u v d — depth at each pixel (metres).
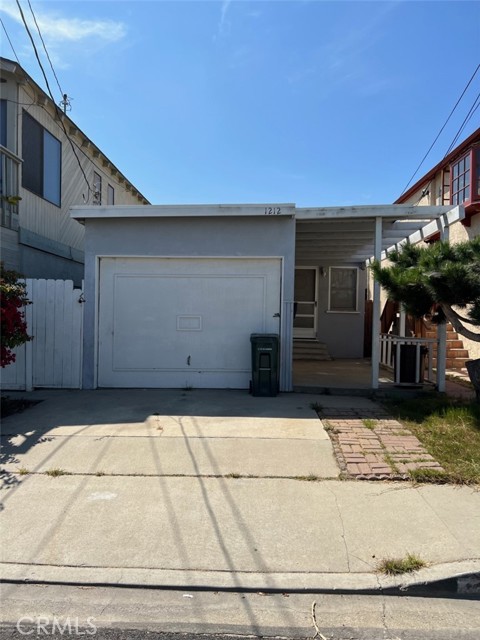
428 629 2.67
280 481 4.39
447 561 3.14
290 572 3.08
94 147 13.69
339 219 8.15
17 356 8.19
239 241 8.14
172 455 4.98
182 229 8.21
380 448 5.21
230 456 4.96
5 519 3.70
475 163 10.51
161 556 3.24
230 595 2.95
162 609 2.82
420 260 6.67
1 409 6.72
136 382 8.40
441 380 8.05
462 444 5.25
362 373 10.06
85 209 8.11
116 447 5.20
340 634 2.63
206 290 8.33
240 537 3.46
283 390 8.12
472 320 6.46
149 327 8.38
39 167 10.75
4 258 9.19
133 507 3.89
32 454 5.00
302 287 13.70
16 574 3.07
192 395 7.78
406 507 3.91
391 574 3.04
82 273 13.47
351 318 13.65
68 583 3.01
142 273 8.38
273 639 2.59
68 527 3.59
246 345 8.31
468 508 3.89
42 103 10.59
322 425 6.03
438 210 7.66
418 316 7.03
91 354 8.28
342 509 3.88
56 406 6.96
